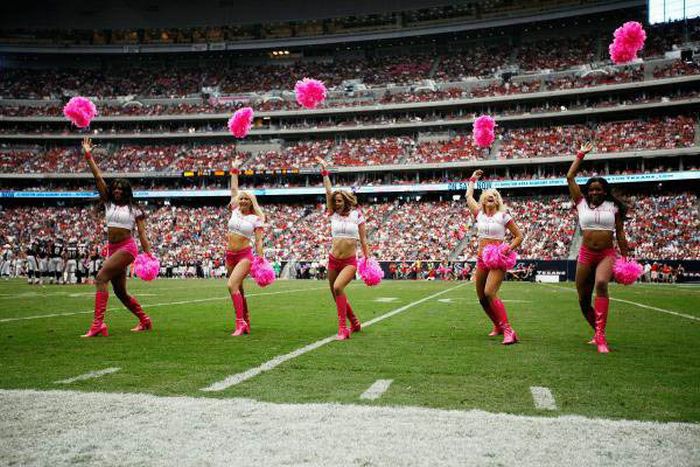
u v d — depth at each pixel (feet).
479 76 164.86
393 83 171.12
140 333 24.71
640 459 9.07
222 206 157.48
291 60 194.29
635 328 27.48
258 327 27.45
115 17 192.03
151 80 189.26
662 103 132.57
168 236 142.51
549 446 9.66
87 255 83.56
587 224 21.11
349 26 185.98
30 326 27.09
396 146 155.63
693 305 43.04
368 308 39.73
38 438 10.17
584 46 162.50
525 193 140.97
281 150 163.22
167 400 12.76
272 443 9.86
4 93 177.78
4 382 14.66
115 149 169.17
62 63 194.49
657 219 117.29
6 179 159.74
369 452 9.39
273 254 130.82
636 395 13.30
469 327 27.50
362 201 151.84
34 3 190.49
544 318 32.58
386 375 15.57
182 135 167.12
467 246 123.95
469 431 10.48
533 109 147.33
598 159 130.93
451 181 144.97
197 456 9.26
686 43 143.23
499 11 173.06
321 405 12.30
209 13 191.93
